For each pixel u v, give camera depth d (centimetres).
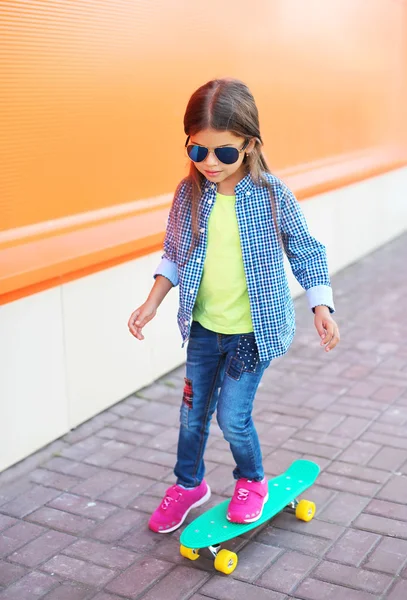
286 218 284
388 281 712
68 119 401
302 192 623
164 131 480
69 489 362
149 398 464
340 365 512
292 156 649
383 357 525
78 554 309
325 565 296
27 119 375
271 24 593
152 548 312
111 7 421
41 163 387
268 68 596
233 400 293
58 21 385
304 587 283
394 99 856
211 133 262
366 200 795
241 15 551
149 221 457
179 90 490
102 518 336
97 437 414
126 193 453
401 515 329
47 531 327
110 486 364
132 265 451
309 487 354
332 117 715
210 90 266
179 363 511
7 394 375
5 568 301
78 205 416
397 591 278
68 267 385
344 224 749
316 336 573
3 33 354
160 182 483
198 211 284
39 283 377
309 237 288
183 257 288
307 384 481
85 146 415
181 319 298
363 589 280
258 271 281
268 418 433
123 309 448
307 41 654
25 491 361
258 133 274
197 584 287
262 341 286
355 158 766
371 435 407
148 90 460
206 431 317
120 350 451
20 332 377
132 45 441
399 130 878
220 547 306
